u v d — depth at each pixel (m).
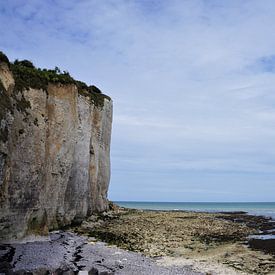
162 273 25.92
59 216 42.22
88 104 50.75
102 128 63.88
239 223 65.38
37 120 35.19
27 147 33.03
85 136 49.28
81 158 48.00
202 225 56.38
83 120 48.88
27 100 34.44
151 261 29.84
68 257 28.41
